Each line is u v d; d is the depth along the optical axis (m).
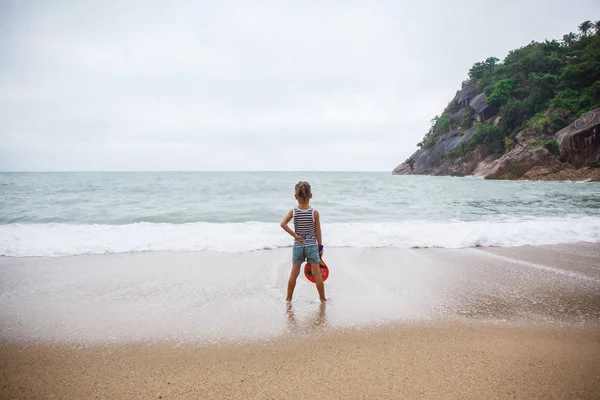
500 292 4.11
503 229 7.75
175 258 5.74
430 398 2.05
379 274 4.86
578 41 66.69
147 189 23.89
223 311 3.54
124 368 2.43
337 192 22.16
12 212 11.30
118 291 4.14
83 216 10.37
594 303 3.74
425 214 11.18
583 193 19.89
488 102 65.69
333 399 2.04
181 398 2.06
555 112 49.53
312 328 3.11
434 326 3.14
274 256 5.88
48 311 3.51
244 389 2.16
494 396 2.07
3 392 2.12
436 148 77.62
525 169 44.12
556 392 2.11
